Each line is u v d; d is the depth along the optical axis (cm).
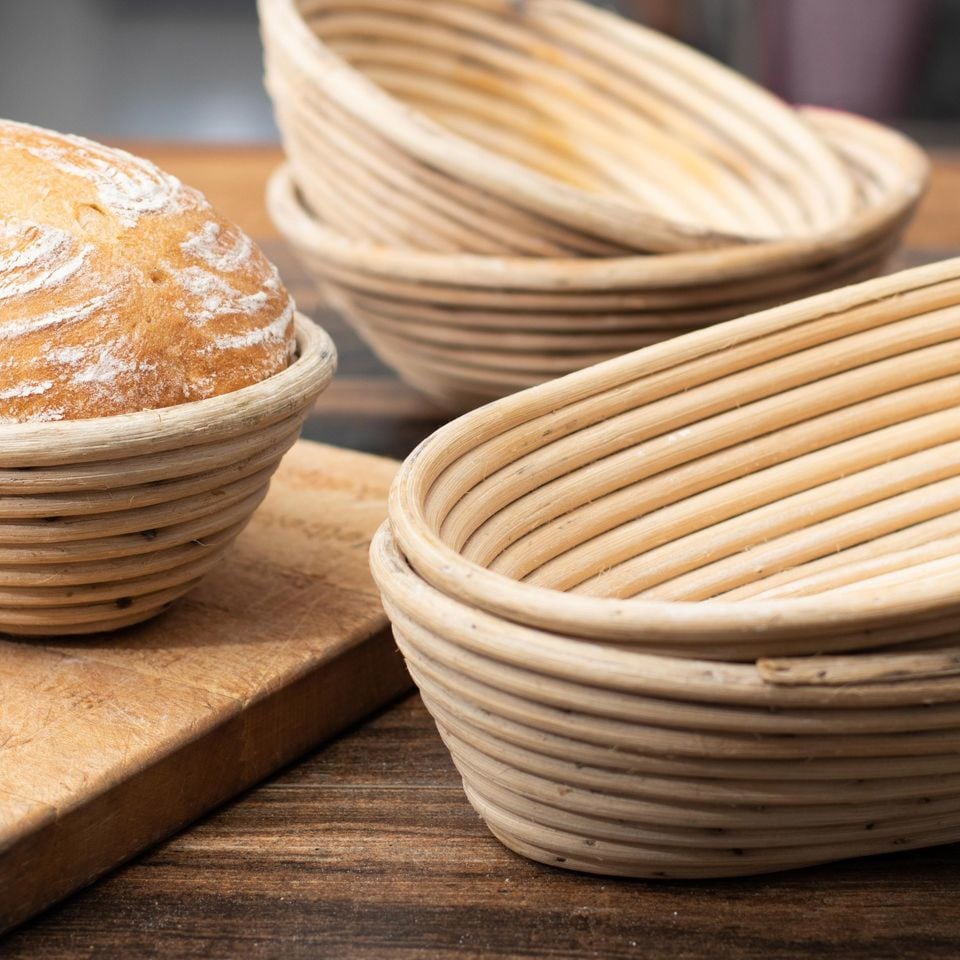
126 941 54
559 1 132
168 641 70
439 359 99
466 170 91
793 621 47
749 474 71
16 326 60
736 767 50
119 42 387
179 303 63
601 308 90
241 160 188
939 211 167
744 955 53
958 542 70
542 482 66
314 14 119
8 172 65
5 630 68
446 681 52
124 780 58
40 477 58
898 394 73
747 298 91
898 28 216
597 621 48
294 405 64
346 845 61
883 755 51
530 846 57
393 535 56
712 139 127
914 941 54
